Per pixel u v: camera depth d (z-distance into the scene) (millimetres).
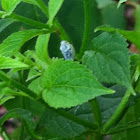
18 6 543
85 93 334
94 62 366
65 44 392
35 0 391
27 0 389
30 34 364
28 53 397
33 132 407
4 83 356
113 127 454
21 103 505
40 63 390
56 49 537
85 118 478
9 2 364
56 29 393
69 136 465
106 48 364
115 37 362
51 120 479
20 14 544
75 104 336
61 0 357
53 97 346
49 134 478
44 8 393
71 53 394
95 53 368
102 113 475
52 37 535
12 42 361
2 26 382
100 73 362
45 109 485
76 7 582
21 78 464
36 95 367
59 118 478
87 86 334
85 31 404
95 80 332
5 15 363
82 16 581
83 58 371
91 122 442
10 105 503
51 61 392
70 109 485
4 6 367
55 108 360
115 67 357
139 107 500
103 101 480
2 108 989
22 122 429
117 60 358
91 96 332
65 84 343
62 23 584
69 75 340
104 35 368
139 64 388
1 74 354
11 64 340
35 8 544
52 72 344
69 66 338
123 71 353
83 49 406
